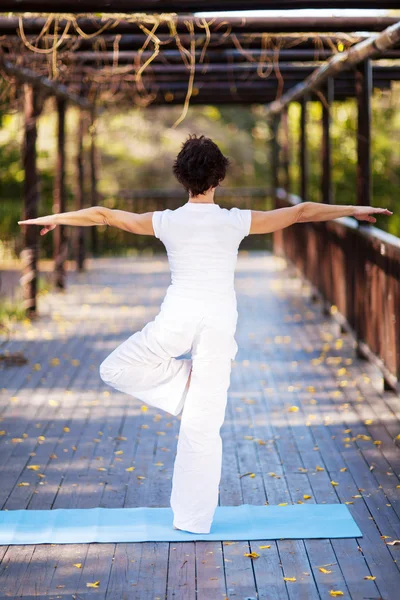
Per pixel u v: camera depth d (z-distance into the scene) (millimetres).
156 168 25094
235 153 25812
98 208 4074
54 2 5469
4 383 7512
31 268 10469
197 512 4250
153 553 4074
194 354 4117
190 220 4031
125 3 5520
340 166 17312
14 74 9023
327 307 10383
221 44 7969
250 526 4352
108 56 9117
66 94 11641
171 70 10148
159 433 6035
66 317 10648
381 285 7062
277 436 5922
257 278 14078
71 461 5441
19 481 5074
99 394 7141
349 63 7922
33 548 4133
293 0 5496
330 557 4012
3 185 17953
